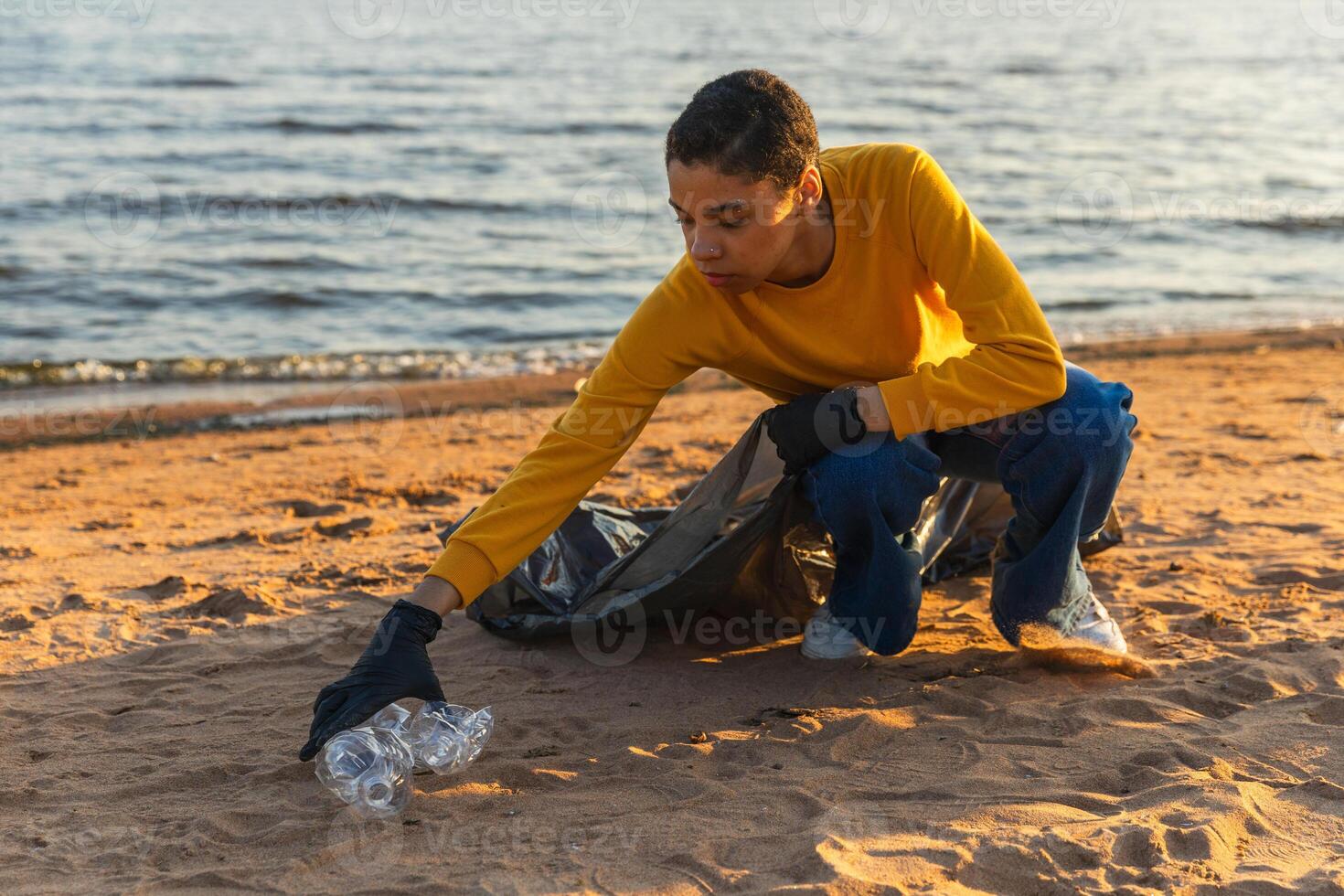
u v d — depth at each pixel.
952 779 2.64
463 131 27.48
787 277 2.81
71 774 2.80
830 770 2.72
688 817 2.49
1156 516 5.21
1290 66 48.56
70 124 26.42
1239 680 3.16
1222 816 2.37
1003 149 27.36
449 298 13.97
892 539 2.96
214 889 2.23
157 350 11.38
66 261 14.94
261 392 9.94
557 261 15.98
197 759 2.88
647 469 6.69
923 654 3.49
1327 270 16.30
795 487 3.03
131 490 6.66
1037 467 2.92
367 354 11.42
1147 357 11.36
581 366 11.17
